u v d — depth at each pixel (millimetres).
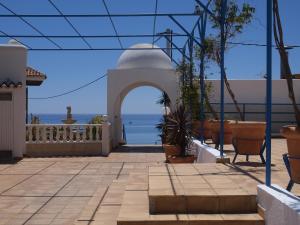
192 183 3889
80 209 4461
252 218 3182
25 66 8680
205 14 6344
